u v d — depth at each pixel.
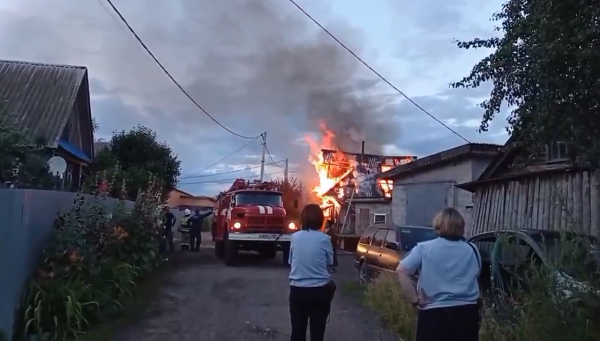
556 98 8.29
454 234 4.74
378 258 13.05
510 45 9.12
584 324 5.85
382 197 29.06
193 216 24.39
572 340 5.87
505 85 9.55
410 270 4.67
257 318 9.80
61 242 8.34
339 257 23.88
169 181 30.22
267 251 19.64
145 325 9.03
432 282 4.62
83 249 8.78
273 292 12.68
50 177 11.02
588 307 5.88
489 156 18.89
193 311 10.28
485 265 9.53
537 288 6.36
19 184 9.54
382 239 13.37
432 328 4.56
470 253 4.72
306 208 6.34
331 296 6.19
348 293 12.83
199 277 14.86
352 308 10.94
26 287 7.34
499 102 9.74
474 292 4.65
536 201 13.96
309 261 6.09
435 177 20.45
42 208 8.23
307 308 6.13
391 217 24.69
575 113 8.21
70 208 9.74
